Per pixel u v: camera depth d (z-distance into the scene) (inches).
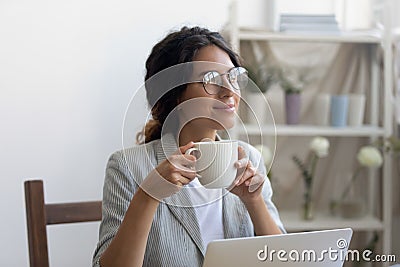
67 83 115.6
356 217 117.1
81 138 116.7
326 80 122.1
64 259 117.7
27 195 74.0
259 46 119.1
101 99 116.6
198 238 60.5
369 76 121.8
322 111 117.2
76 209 78.1
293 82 120.5
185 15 117.0
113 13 115.5
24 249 116.6
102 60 116.0
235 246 47.3
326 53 121.3
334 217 117.9
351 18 121.3
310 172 123.8
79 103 116.2
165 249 59.8
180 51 54.9
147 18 116.2
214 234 62.2
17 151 115.1
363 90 122.0
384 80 113.7
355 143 124.0
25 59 114.2
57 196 117.0
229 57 55.7
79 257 118.3
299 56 120.6
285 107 117.3
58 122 116.0
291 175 123.6
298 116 117.0
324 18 114.3
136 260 54.1
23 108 114.7
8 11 113.0
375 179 120.4
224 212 62.7
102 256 55.6
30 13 113.7
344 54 121.6
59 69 115.2
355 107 117.2
